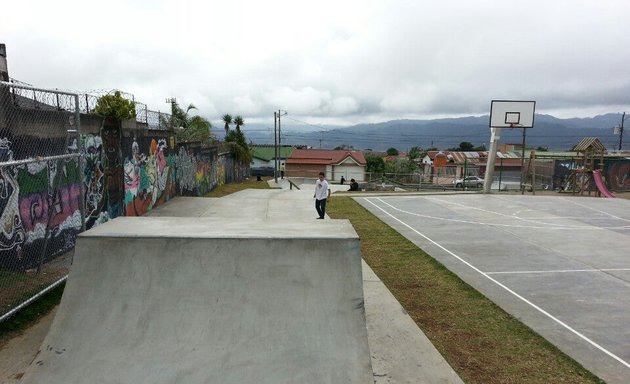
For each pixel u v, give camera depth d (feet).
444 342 16.70
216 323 13.69
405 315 18.97
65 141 24.16
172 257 15.02
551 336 17.37
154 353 12.96
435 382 13.69
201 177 69.00
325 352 13.14
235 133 151.74
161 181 46.37
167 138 48.80
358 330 13.78
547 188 87.20
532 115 68.18
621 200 59.41
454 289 22.75
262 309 14.06
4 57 20.38
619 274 25.63
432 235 36.14
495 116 67.87
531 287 23.21
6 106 19.07
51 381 12.23
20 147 20.03
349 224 18.29
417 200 58.90
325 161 173.88
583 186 72.59
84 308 13.98
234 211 45.09
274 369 12.67
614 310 20.18
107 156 30.45
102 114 30.60
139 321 13.70
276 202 54.13
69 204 24.62
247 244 15.29
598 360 15.52
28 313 16.52
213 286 14.51
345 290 14.66
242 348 13.14
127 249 15.14
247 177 138.82
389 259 28.63
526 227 39.73
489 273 25.61
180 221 18.22
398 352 15.57
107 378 12.34
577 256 29.58
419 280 24.17
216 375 12.48
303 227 17.42
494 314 19.52
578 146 76.13
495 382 13.97
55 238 23.04
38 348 14.33
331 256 15.30
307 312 14.06
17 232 19.79
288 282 14.70
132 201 36.32
